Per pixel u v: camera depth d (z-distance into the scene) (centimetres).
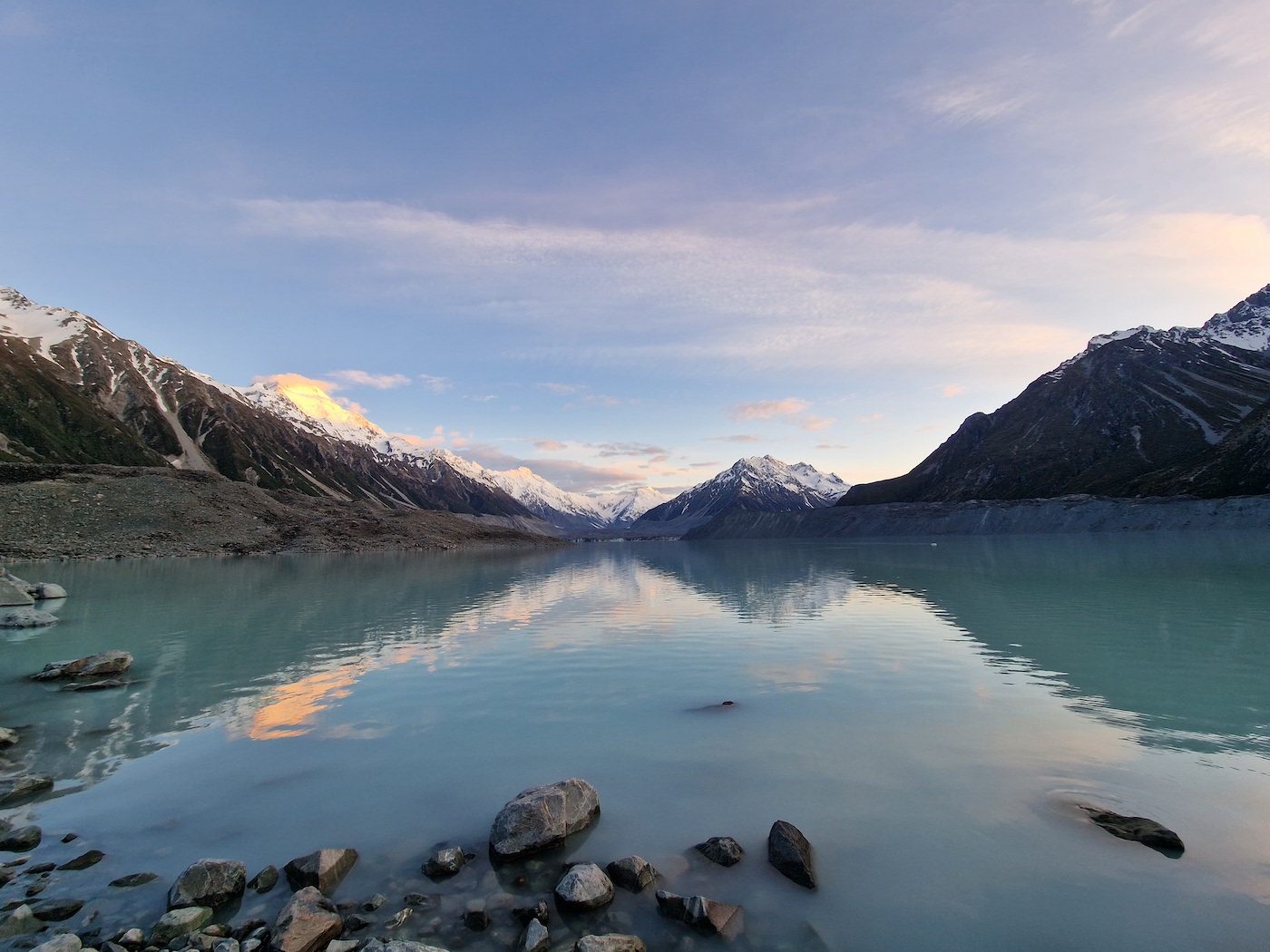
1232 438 12625
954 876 739
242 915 705
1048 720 1280
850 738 1205
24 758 1175
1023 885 717
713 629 2531
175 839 873
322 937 652
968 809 902
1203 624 2308
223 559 7331
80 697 1590
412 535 11906
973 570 4841
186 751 1209
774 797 962
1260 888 696
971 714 1329
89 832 892
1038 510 13112
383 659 2027
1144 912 661
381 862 811
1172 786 953
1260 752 1080
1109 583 3644
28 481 8331
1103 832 823
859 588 3891
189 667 1919
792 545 13100
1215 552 5556
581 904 700
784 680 1675
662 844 837
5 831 884
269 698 1574
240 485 10812
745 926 665
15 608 3144
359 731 1318
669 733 1266
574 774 1074
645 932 666
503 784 1038
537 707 1470
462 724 1357
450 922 687
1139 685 1520
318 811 954
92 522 7800
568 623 2772
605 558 9788
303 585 4512
